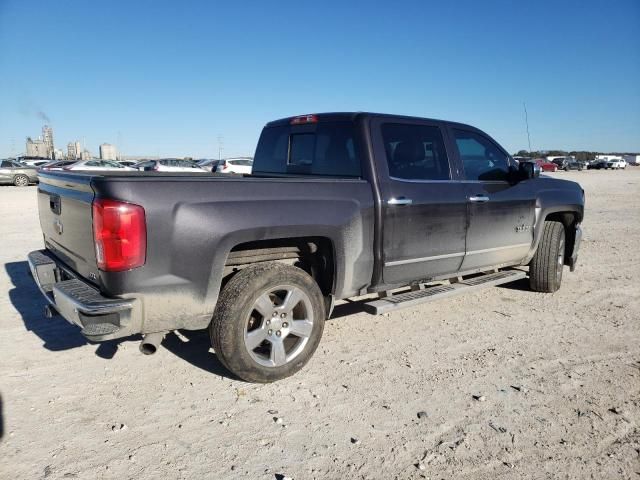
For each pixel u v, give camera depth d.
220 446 2.95
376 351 4.33
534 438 3.06
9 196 20.41
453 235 4.79
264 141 5.51
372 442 3.01
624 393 3.62
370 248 4.17
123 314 3.07
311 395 3.55
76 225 3.43
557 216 6.48
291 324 3.69
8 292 5.93
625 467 2.79
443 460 2.84
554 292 6.19
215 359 4.12
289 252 4.09
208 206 3.29
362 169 4.28
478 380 3.80
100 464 2.76
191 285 3.26
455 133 5.06
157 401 3.44
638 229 11.96
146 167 31.56
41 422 3.16
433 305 5.64
